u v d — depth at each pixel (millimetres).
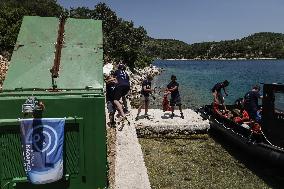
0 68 18234
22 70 6703
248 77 62250
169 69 96875
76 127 5180
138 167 8133
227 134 11641
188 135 13109
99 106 5219
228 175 9242
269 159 9258
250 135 9992
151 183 8641
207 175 9227
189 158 10625
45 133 5027
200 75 67688
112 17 47906
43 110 5059
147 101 14070
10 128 4984
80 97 5176
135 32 47562
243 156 10797
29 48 7094
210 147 11734
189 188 8367
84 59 6965
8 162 5020
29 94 5211
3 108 4973
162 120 13680
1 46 25812
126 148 9484
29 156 5008
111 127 11648
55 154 5055
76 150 5215
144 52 64938
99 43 7340
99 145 5266
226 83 13133
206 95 31656
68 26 7535
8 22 32500
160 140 12625
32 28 7426
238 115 12297
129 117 13375
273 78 59500
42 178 5027
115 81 11586
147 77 14055
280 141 9000
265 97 9445
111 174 7836
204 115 13547
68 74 6699
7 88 6371
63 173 5199
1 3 58250
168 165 9977
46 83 6516
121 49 45594
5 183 5035
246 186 8523
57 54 6988
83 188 5289
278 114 9016
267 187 8461
